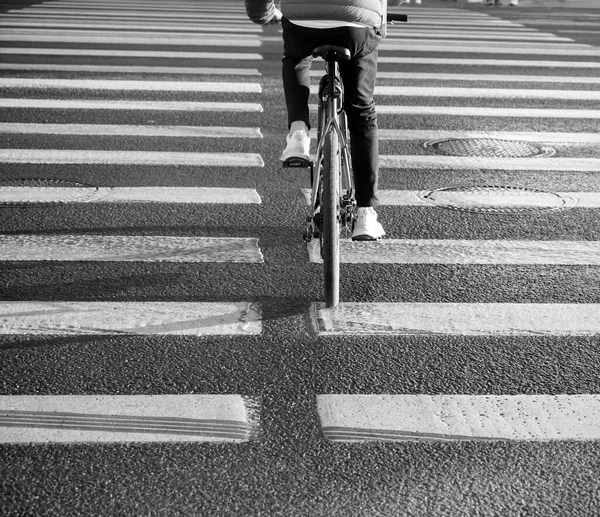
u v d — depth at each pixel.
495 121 9.24
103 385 3.94
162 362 4.15
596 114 9.64
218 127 8.81
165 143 8.19
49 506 3.10
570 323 4.64
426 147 8.20
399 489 3.21
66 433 3.55
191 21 17.62
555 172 7.50
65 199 6.57
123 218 6.20
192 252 5.59
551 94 10.62
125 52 13.08
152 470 3.31
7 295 4.91
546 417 3.73
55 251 5.57
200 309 4.75
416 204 6.61
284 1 4.55
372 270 5.35
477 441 3.54
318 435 3.56
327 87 4.47
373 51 4.64
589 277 5.30
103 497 3.15
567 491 3.22
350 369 4.12
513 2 25.16
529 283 5.18
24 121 8.85
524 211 6.49
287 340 4.40
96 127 8.69
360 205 4.86
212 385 3.95
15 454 3.40
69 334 4.43
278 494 3.17
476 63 12.81
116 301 4.84
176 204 6.52
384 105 9.87
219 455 3.41
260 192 6.84
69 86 10.48
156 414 3.70
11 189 6.78
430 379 4.04
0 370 4.06
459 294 5.00
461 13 21.48
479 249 5.73
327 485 3.23
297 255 5.57
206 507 3.10
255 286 5.08
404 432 3.60
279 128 8.85
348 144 4.95
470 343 4.40
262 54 13.25
